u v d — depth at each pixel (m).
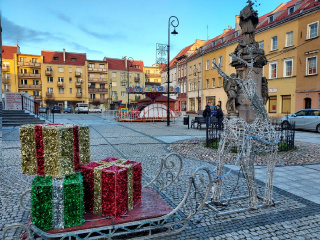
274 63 27.58
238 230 3.33
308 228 3.40
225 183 5.28
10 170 6.15
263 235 3.21
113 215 2.99
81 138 3.46
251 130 3.87
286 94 26.02
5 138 11.32
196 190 3.35
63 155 2.87
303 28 23.89
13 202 4.16
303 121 16.23
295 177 5.75
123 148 9.30
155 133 14.38
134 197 3.37
